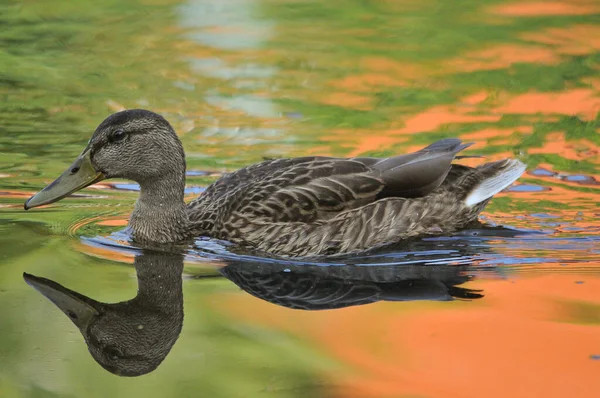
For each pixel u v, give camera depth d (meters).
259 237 13.13
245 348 9.76
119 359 9.56
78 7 24.53
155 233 13.23
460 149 14.18
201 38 22.72
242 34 22.95
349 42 22.52
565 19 23.89
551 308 10.74
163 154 13.21
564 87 19.80
